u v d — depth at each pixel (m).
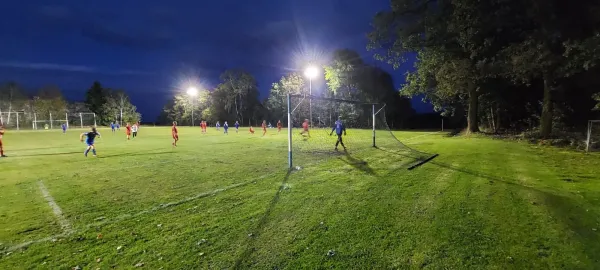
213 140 25.66
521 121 28.69
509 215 5.95
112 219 6.07
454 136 25.77
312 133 25.22
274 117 68.00
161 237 5.14
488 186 8.21
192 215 6.24
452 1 18.88
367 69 56.75
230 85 74.44
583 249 4.52
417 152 15.19
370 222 5.70
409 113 60.69
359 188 8.23
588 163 11.58
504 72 19.27
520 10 18.14
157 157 15.09
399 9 23.02
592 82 19.48
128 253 4.57
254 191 8.10
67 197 7.73
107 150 18.48
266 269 4.09
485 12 18.73
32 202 7.31
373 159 13.09
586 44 13.87
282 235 5.17
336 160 12.98
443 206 6.56
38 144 23.30
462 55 22.73
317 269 4.07
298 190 8.11
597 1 15.65
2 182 9.55
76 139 28.86
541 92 25.33
